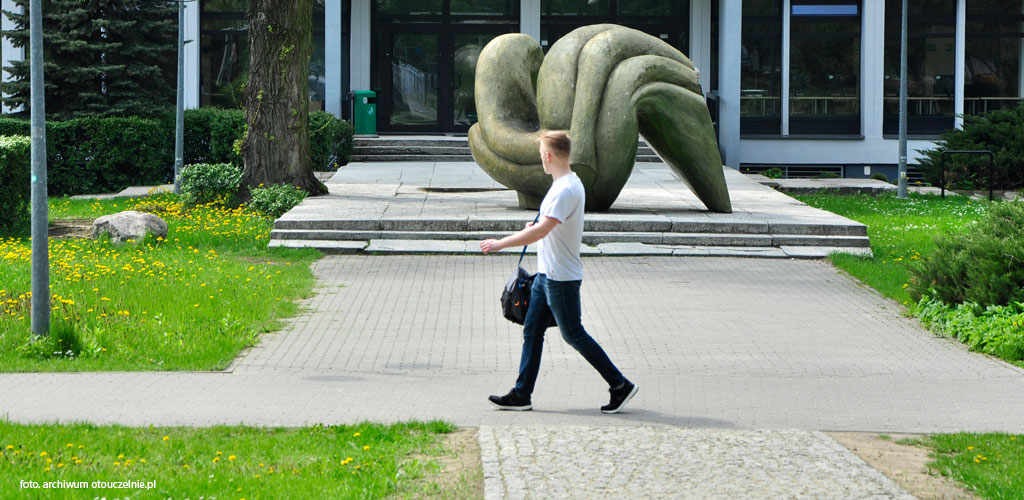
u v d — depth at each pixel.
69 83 26.67
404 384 8.54
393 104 33.34
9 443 6.53
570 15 33.22
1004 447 6.80
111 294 11.62
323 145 27.06
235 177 20.81
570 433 6.83
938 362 9.60
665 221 16.70
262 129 20.83
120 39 26.92
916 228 18.94
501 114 17.62
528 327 7.68
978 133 27.22
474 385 8.54
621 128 16.98
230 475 5.95
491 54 17.89
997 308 10.69
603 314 11.73
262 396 8.06
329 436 6.86
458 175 25.25
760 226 16.67
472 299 12.51
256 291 12.34
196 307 11.17
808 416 7.65
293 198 19.67
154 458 6.31
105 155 25.77
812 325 11.27
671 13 33.28
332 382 8.58
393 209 18.12
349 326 10.98
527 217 16.80
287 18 20.67
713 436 6.79
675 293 13.04
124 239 15.99
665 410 7.76
